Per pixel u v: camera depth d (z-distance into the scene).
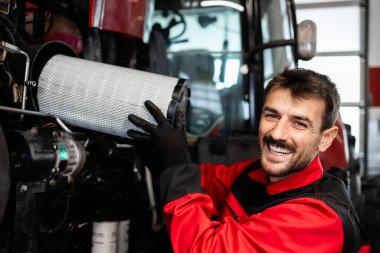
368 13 4.15
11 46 0.98
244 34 2.32
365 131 4.04
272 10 2.25
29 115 1.07
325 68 4.23
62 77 1.12
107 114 1.10
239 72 2.34
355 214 1.05
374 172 4.30
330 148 1.65
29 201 0.97
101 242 1.35
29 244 0.98
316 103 0.99
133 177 1.67
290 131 1.00
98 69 1.13
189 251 0.97
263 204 1.12
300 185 1.06
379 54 4.32
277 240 0.93
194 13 2.37
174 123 1.09
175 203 1.02
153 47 2.10
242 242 0.94
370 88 4.41
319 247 0.94
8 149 0.95
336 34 4.23
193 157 2.11
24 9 1.24
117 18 1.37
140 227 1.76
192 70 2.40
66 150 1.09
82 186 1.26
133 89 1.09
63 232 1.20
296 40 1.73
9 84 1.04
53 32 1.59
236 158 1.97
